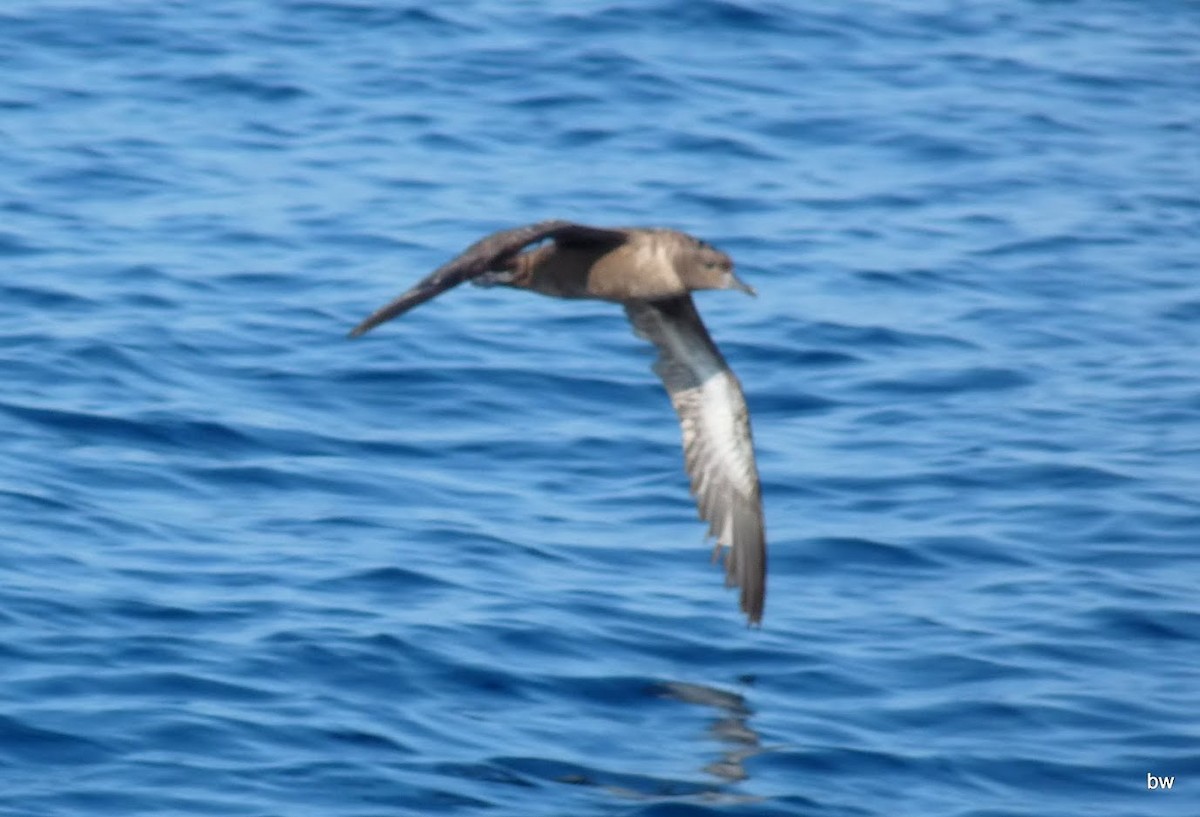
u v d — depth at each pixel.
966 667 14.05
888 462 17.44
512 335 19.53
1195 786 12.74
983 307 21.05
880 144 25.48
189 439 16.88
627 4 28.95
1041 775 12.85
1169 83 28.75
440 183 23.06
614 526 16.06
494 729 12.88
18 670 12.95
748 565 11.56
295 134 24.38
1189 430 18.27
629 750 12.79
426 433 17.48
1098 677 14.05
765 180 23.97
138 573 14.45
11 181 22.31
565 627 14.20
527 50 27.17
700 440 11.54
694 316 11.32
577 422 17.89
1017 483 17.06
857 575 15.52
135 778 11.90
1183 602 15.10
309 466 16.64
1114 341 20.45
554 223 9.68
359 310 19.64
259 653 13.41
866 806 12.36
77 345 18.31
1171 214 24.03
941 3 30.97
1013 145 25.91
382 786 12.04
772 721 13.26
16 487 15.62
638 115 25.52
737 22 28.81
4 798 11.62
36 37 26.72
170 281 19.97
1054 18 31.16
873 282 21.39
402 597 14.44
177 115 24.69
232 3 28.47
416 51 27.06
